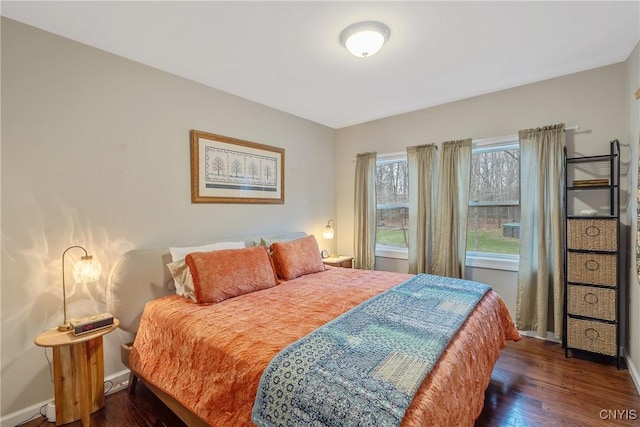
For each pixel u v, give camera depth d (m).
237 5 1.73
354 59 2.39
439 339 1.41
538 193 2.79
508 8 1.78
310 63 2.45
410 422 0.97
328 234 4.07
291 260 2.85
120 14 1.80
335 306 1.96
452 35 2.07
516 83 2.92
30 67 1.89
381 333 1.48
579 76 2.69
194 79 2.73
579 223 2.48
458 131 3.35
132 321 2.19
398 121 3.81
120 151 2.29
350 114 3.80
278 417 1.12
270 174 3.46
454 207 3.27
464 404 1.29
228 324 1.69
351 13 1.81
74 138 2.07
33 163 1.90
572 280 2.52
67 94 2.04
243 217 3.19
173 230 2.61
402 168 3.94
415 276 2.70
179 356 1.69
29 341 1.89
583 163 2.69
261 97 3.19
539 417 1.80
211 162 2.87
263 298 2.16
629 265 2.36
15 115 1.84
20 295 1.86
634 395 2.01
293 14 1.82
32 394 1.89
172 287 2.41
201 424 1.51
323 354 1.29
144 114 2.43
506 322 2.27
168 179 2.58
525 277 2.90
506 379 2.21
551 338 2.85
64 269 2.02
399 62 2.45
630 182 2.37
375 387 1.07
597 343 2.42
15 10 1.75
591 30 2.02
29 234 1.89
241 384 1.31
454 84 2.91
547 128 2.76
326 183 4.31
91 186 2.14
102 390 1.96
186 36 2.05
